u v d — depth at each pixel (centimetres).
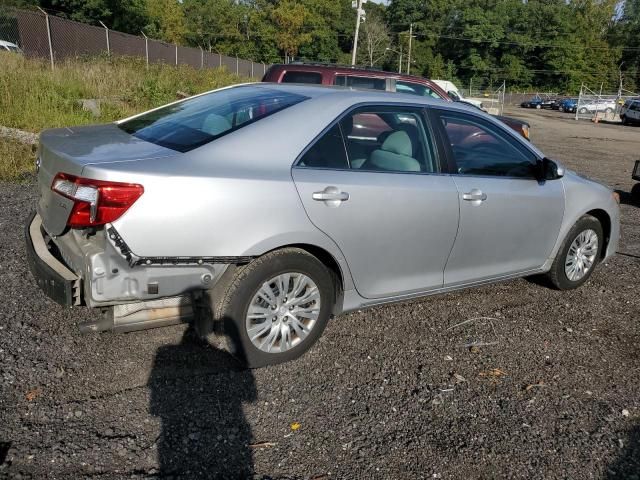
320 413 312
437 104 418
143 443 276
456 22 8775
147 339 368
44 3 3322
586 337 430
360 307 382
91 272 287
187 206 297
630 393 357
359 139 373
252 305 333
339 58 7831
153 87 1419
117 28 3728
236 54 6694
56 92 1148
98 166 288
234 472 263
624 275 574
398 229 374
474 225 415
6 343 347
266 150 334
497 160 443
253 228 316
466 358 384
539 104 6062
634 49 8275
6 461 255
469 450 291
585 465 287
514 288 517
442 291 422
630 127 3428
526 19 8406
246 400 317
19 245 504
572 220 486
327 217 342
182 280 304
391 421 310
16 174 755
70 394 308
